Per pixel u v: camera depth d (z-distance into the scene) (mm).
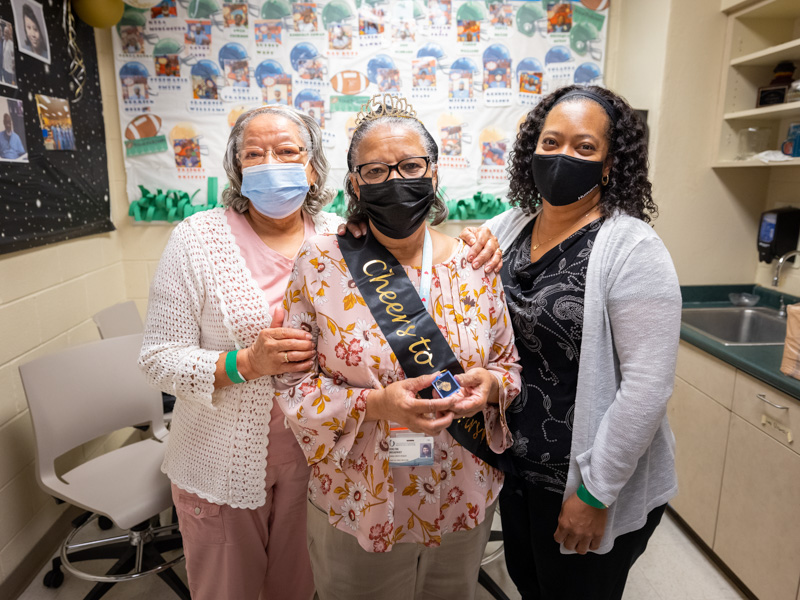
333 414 988
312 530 1152
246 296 1287
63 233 2232
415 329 992
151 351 1277
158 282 1303
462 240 1143
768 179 2549
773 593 1730
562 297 1146
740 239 2604
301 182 1331
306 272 1047
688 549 2156
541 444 1197
